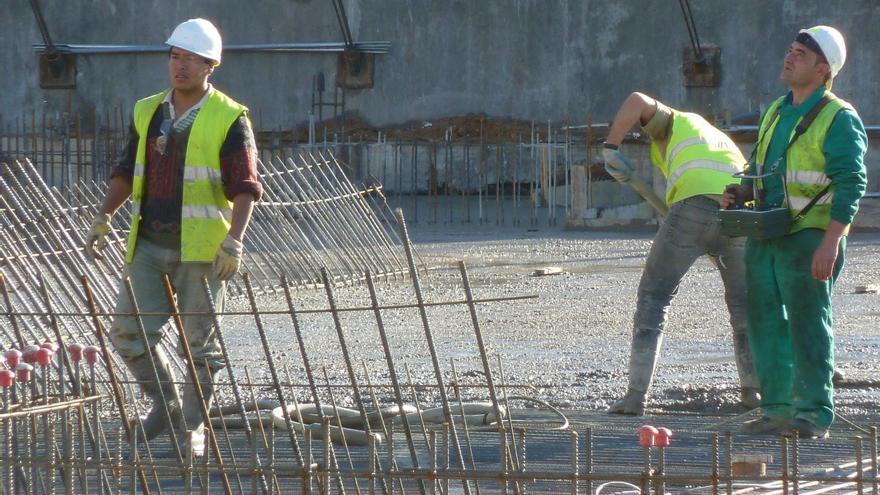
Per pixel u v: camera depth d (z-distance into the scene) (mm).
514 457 18734
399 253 69125
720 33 105250
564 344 40594
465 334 43188
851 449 24094
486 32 109375
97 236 24578
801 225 24562
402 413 17500
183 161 23281
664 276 28719
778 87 104562
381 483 17344
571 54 108062
